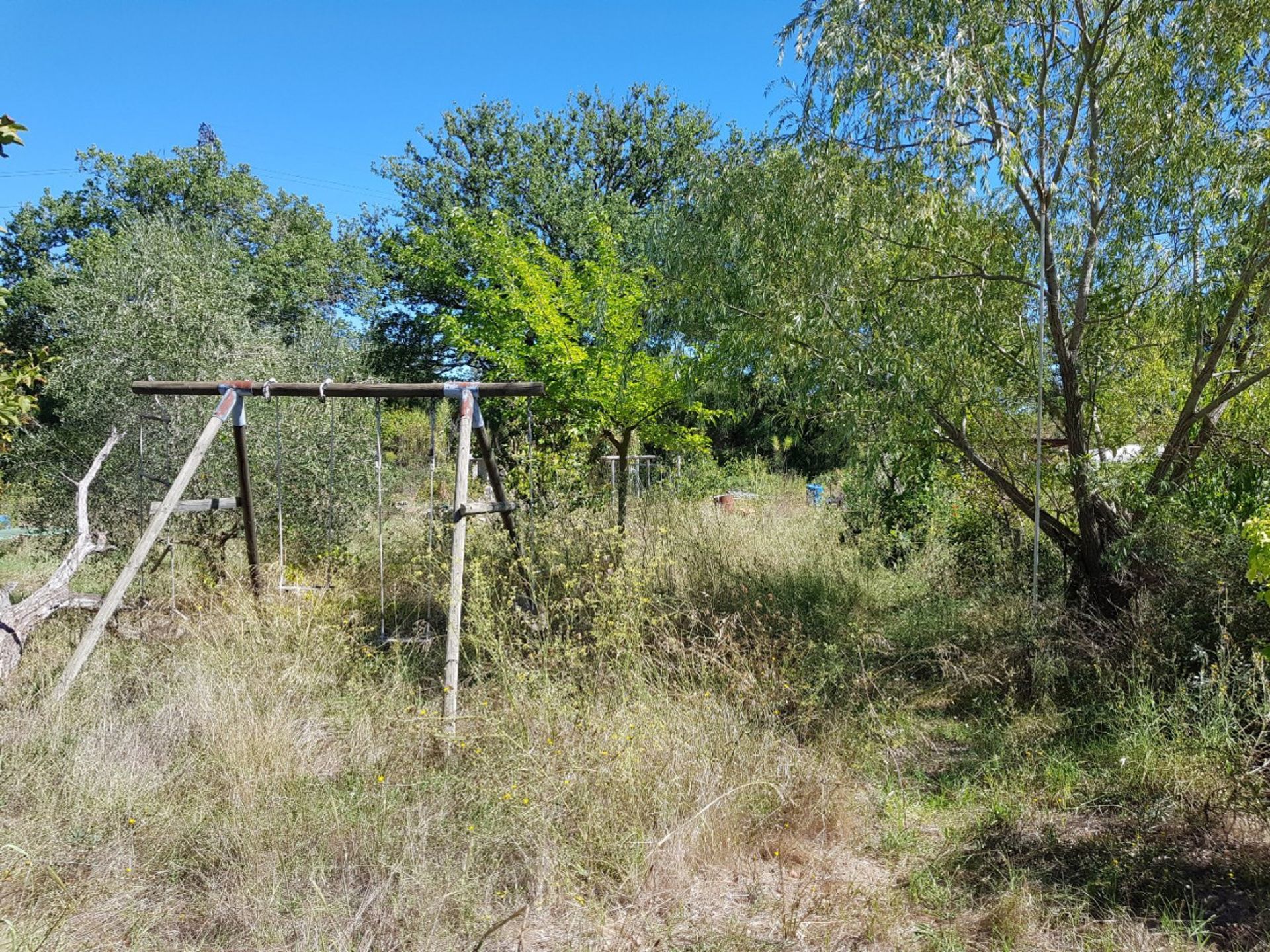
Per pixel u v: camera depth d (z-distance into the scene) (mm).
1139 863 3445
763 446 21953
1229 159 5602
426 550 7488
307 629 5824
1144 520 6008
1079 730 4762
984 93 5754
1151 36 5773
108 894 3068
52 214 24656
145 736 4398
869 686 5402
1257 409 6090
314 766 4219
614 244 11094
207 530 8031
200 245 11312
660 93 24469
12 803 3650
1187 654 5004
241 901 3039
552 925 3037
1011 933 3031
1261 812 3514
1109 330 6449
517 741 3965
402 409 20188
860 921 3125
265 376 8570
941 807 4109
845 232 5969
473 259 18797
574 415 10852
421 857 3277
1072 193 6051
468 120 23375
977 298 6211
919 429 6352
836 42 5734
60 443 8141
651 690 4711
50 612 5762
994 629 6023
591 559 6895
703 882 3389
